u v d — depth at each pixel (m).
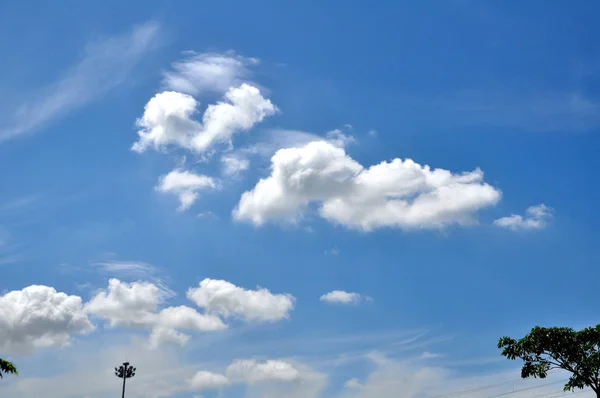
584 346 45.28
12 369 36.75
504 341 47.59
